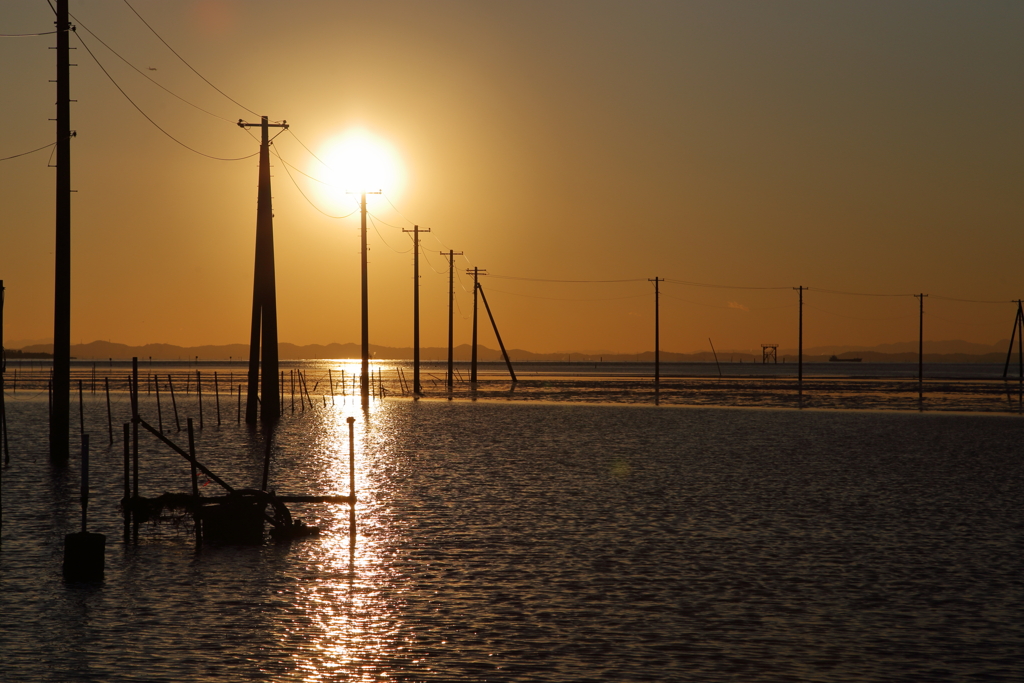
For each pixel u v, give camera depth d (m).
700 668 14.38
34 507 28.50
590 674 14.08
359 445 49.56
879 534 24.92
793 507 29.39
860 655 15.02
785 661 14.72
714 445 50.66
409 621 16.77
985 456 45.47
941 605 17.98
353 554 22.33
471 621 16.78
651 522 26.59
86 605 17.70
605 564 21.25
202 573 20.38
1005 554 22.47
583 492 32.44
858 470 39.44
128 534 24.08
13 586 19.19
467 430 60.12
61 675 13.91
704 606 17.81
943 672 14.25
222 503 23.91
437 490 32.78
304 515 27.59
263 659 14.67
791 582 19.64
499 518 27.19
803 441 53.44
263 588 19.05
